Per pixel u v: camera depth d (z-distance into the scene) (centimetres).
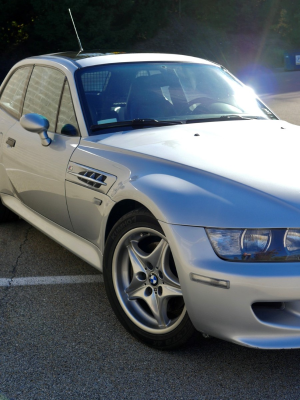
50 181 342
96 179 292
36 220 396
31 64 426
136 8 2527
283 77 2402
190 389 230
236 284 219
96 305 316
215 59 2972
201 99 364
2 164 424
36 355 260
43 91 386
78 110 336
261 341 226
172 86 366
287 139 298
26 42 2498
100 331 284
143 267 267
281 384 232
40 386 234
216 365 248
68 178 320
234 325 227
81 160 311
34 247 423
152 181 256
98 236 302
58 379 239
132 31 2458
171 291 253
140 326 267
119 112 339
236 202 230
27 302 321
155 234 255
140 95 350
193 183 246
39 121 337
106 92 347
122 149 292
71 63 369
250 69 2897
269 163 257
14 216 485
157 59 387
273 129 322
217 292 223
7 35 2461
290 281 215
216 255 225
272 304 233
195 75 385
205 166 254
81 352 262
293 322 227
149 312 272
